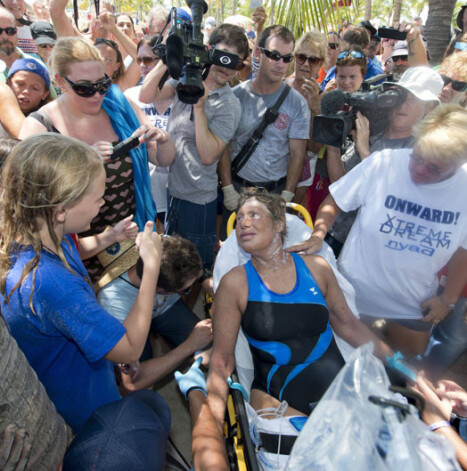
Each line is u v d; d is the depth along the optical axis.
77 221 1.39
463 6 4.49
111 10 3.67
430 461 1.13
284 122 2.93
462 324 2.28
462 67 2.73
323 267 2.02
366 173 2.08
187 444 2.34
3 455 0.98
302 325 1.87
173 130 2.77
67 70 1.98
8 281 1.27
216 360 1.86
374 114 2.35
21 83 2.61
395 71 4.18
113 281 2.17
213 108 2.61
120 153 2.15
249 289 1.91
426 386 1.87
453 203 1.91
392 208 2.01
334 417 1.18
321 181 3.29
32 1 4.92
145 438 1.37
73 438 1.45
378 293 2.24
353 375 1.22
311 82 3.03
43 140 1.31
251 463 1.44
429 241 1.99
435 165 1.78
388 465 1.08
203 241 2.93
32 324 1.30
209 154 2.58
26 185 1.26
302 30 3.83
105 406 1.46
